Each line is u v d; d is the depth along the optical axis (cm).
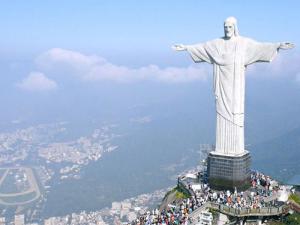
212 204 9938
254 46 10962
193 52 11681
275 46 10662
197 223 9169
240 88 11156
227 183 11169
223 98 11238
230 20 11031
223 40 11244
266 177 12300
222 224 9469
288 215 9681
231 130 11225
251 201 10031
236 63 11025
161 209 11431
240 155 11138
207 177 11944
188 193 11375
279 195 10469
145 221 9775
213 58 11319
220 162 11250
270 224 9550
